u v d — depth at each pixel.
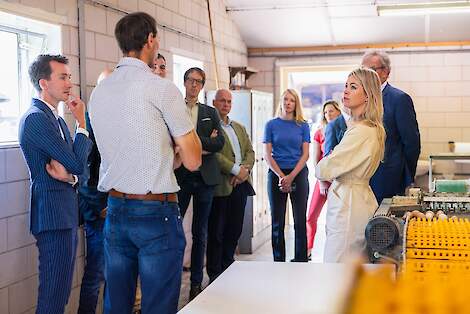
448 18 6.45
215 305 1.38
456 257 1.59
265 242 6.34
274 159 4.97
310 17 6.57
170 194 2.30
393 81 7.14
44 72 2.93
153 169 2.24
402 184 3.43
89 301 3.46
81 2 3.67
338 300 0.94
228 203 4.61
